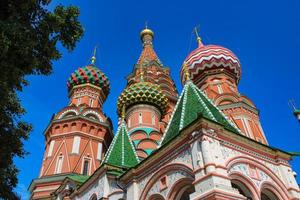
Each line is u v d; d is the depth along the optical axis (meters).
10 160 12.38
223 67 44.44
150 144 33.03
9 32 10.65
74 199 25.33
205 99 21.00
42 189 33.66
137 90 38.16
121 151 25.67
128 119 37.16
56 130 39.12
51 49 12.42
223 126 16.33
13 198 12.55
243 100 40.94
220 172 14.43
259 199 15.66
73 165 35.28
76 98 44.56
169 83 52.09
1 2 11.56
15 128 12.55
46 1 12.45
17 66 11.74
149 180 18.05
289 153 18.56
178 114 20.80
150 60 57.41
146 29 68.12
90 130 39.50
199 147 15.48
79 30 13.09
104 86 46.97
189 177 15.51
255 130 37.81
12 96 12.16
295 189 17.38
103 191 21.69
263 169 17.11
